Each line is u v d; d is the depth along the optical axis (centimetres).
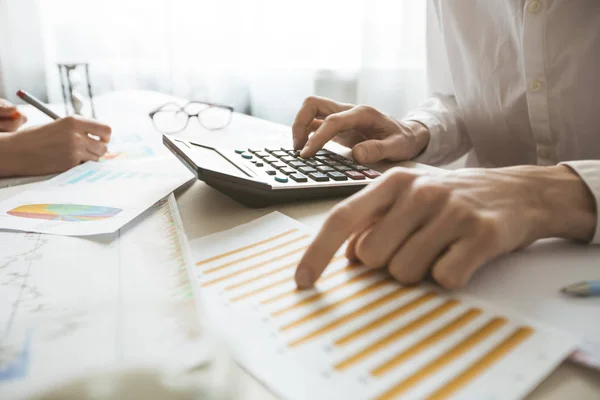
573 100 64
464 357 20
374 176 45
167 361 19
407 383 18
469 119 79
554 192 32
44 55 142
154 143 71
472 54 75
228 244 32
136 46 148
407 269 27
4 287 26
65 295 25
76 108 97
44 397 17
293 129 58
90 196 43
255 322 23
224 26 145
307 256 27
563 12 61
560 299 25
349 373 19
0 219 37
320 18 133
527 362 20
